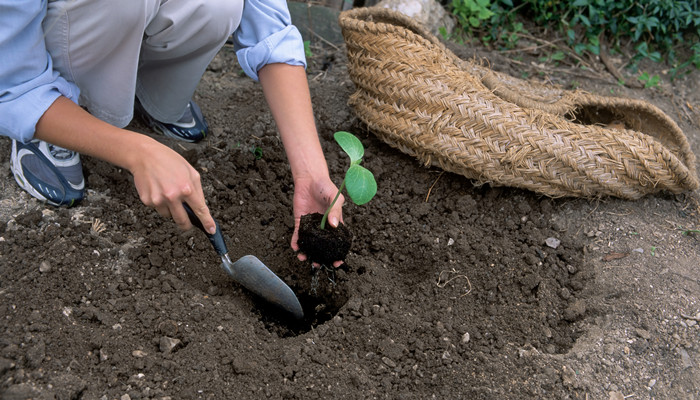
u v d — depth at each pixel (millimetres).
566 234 1550
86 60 1324
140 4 1254
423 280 1485
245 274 1318
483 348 1335
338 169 1654
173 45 1420
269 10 1392
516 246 1526
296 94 1378
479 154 1529
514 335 1371
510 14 2137
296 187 1363
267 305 1410
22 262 1334
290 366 1275
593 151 1524
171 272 1412
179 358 1254
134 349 1255
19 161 1422
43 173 1425
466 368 1298
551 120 1550
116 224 1457
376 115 1646
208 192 1566
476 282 1454
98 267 1365
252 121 1737
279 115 1377
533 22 2170
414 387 1280
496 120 1524
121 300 1317
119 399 1188
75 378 1188
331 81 1889
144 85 1560
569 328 1399
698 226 1586
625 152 1532
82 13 1251
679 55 2115
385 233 1553
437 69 1591
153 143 1176
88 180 1507
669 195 1644
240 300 1405
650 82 1992
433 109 1562
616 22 2104
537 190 1547
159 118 1614
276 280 1311
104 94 1396
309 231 1326
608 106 1695
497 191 1605
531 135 1517
